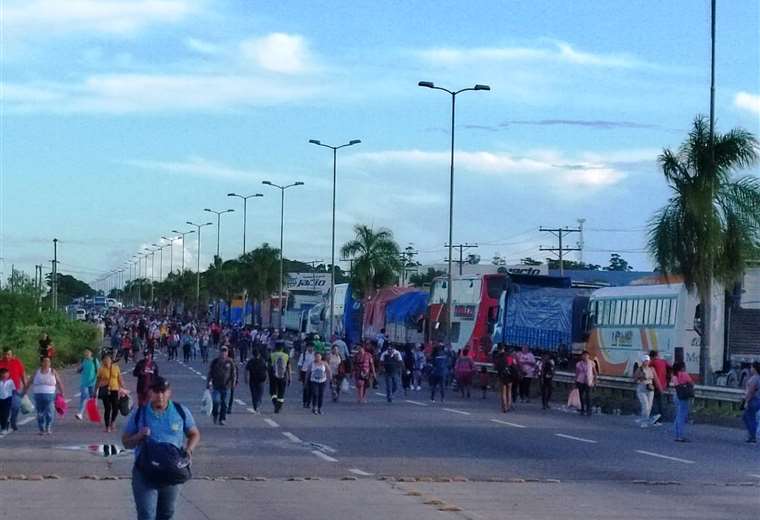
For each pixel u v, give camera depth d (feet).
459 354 196.44
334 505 62.59
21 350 215.72
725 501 68.69
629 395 165.89
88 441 99.19
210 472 78.38
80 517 56.85
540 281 231.09
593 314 203.10
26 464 81.51
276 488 69.56
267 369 143.95
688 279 155.53
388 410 149.48
